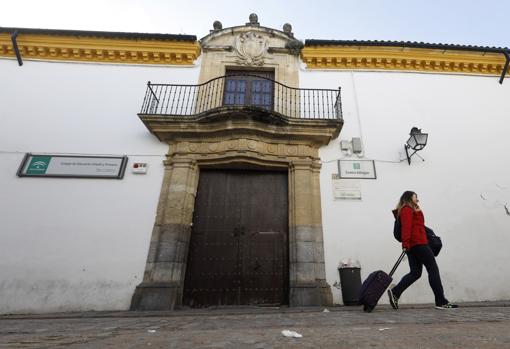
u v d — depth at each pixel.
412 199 3.85
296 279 5.28
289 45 7.67
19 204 5.71
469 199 6.08
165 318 3.64
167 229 5.57
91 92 6.96
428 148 6.56
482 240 5.73
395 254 5.55
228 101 7.11
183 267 5.52
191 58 7.46
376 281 3.56
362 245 5.61
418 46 7.42
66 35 7.33
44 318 3.98
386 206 5.93
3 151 6.18
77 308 5.04
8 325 3.00
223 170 6.50
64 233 5.54
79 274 5.27
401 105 7.04
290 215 5.91
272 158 6.25
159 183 6.04
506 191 6.18
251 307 5.23
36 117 6.59
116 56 7.43
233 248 5.82
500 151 6.59
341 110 6.64
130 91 7.03
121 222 5.68
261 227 6.01
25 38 7.29
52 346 1.60
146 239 5.56
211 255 5.76
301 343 1.61
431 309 3.78
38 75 7.10
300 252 5.47
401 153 6.46
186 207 5.85
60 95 6.88
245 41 7.73
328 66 7.54
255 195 6.29
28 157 6.14
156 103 6.85
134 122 6.66
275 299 5.45
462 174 6.31
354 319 2.78
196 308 5.29
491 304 4.50
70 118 6.62
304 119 6.17
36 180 5.92
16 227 5.53
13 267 5.26
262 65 7.45
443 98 7.18
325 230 5.72
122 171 6.05
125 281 5.25
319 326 2.33
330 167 6.29
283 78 7.32
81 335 2.09
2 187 5.83
